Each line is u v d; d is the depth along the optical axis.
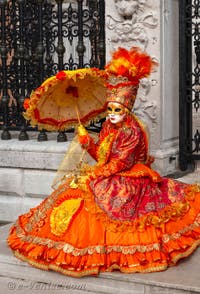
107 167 4.52
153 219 4.39
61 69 6.75
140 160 4.68
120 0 6.15
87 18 6.69
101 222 4.39
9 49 7.06
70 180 4.80
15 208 6.65
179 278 4.19
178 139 6.68
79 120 4.85
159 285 4.14
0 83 7.09
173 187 4.72
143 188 4.55
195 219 4.62
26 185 6.61
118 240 4.34
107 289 4.31
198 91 6.47
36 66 6.91
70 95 4.88
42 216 4.65
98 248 4.32
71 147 5.02
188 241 4.46
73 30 7.16
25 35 6.96
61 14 6.71
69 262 4.33
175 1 6.41
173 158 6.42
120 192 4.46
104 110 5.05
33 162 6.52
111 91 4.57
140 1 6.08
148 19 6.11
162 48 6.16
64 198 4.64
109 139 4.60
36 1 6.84
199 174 6.40
